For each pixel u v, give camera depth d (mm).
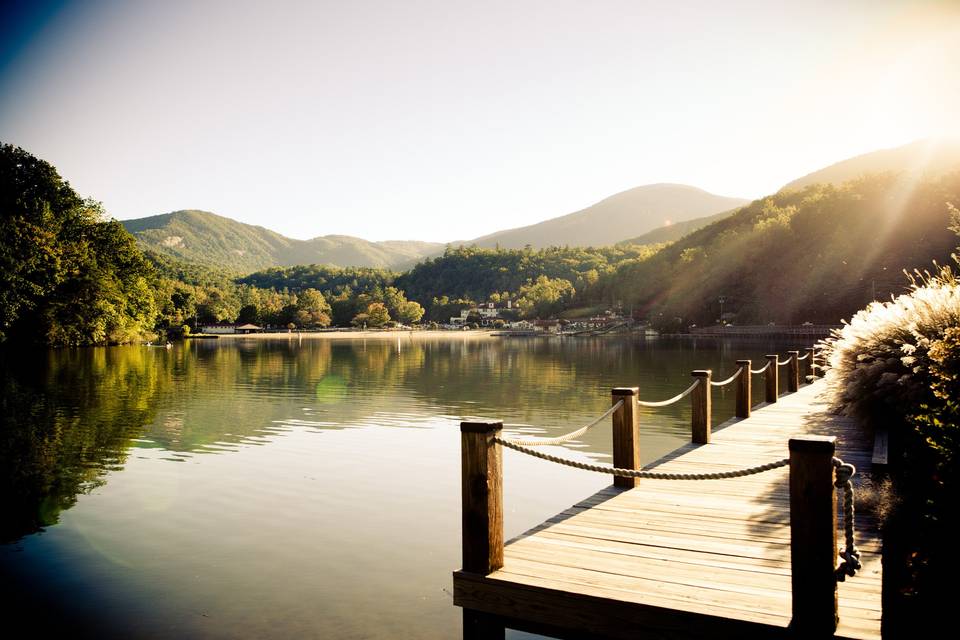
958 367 6977
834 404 10672
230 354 62344
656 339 109250
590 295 191625
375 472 12336
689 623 4152
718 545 5523
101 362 43656
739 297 120625
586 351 66812
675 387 27312
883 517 6000
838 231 105438
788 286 108000
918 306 9359
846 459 8586
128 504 10188
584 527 6070
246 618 6332
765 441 10258
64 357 47875
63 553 8062
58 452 14211
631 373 35656
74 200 63906
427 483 11500
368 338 135875
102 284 59688
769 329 98312
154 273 75438
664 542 5617
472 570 4910
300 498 10523
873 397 9195
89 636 5965
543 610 4586
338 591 6922
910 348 8406
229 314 183625
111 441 15539
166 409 21141
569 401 23094
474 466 4902
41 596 6812
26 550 8195
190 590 6973
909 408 8641
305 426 17812
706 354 55344
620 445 7648
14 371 35094
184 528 9039
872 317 10234
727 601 4324
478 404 22328
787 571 4895
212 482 11570
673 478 4602
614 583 4672
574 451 14000
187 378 32969
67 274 57469
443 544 8375
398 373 37250
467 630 4910
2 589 6977
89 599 6742
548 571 4926
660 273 161125
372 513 9711
